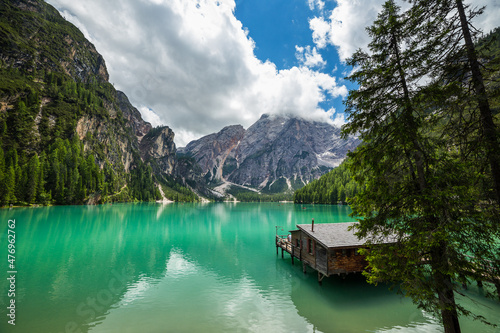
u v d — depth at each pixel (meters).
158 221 69.31
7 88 159.12
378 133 9.30
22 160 126.69
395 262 8.73
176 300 17.75
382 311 16.11
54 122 168.00
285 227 58.78
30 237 38.78
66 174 121.62
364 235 9.46
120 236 43.22
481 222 7.36
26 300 17.12
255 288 20.19
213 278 22.56
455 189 7.46
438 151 8.56
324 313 15.75
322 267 20.42
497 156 7.39
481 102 7.70
